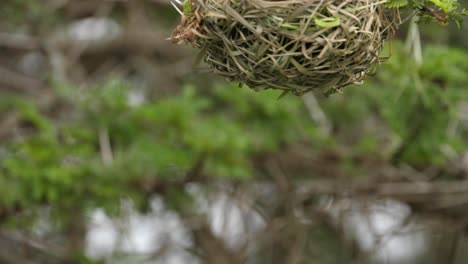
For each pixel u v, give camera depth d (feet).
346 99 37.37
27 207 31.19
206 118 34.68
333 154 35.73
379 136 36.27
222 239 37.09
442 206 36.24
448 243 42.55
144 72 42.19
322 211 36.01
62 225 33.17
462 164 35.88
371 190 35.68
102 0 40.96
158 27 42.98
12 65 43.91
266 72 15.19
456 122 31.86
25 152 30.66
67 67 40.01
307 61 14.89
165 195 34.19
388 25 15.56
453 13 15.26
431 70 28.78
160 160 31.30
